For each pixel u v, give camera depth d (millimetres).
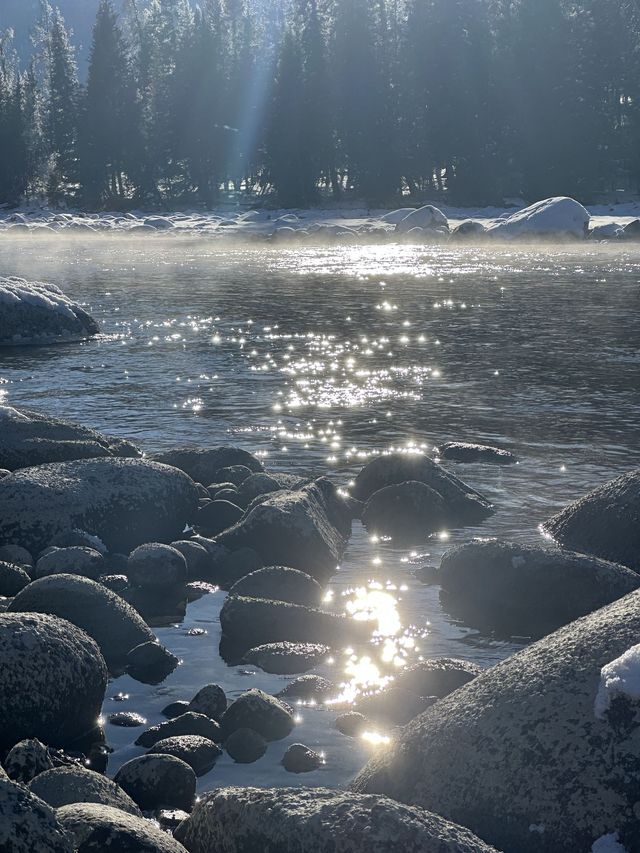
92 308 25422
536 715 4250
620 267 38406
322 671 6109
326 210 82875
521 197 82750
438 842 3682
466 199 81250
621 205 73625
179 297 28156
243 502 9297
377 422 12758
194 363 17328
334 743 5215
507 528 8766
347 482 10016
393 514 8891
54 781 4523
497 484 10039
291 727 5371
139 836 3941
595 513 8266
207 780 4895
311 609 6742
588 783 4012
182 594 7410
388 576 7727
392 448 11438
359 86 83188
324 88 83562
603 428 12320
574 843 3941
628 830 3902
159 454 10453
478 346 18922
